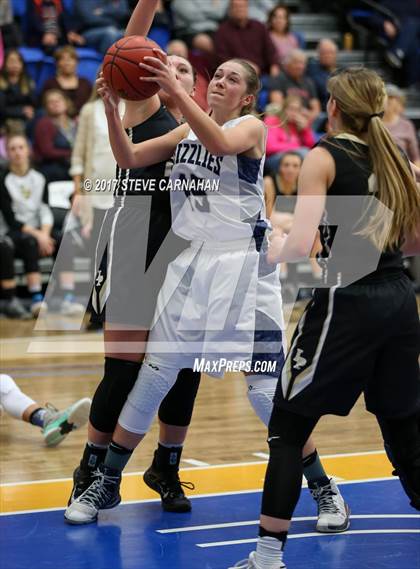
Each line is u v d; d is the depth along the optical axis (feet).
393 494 18.56
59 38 47.91
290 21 55.36
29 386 27.89
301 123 42.06
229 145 15.53
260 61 48.32
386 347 14.48
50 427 21.67
